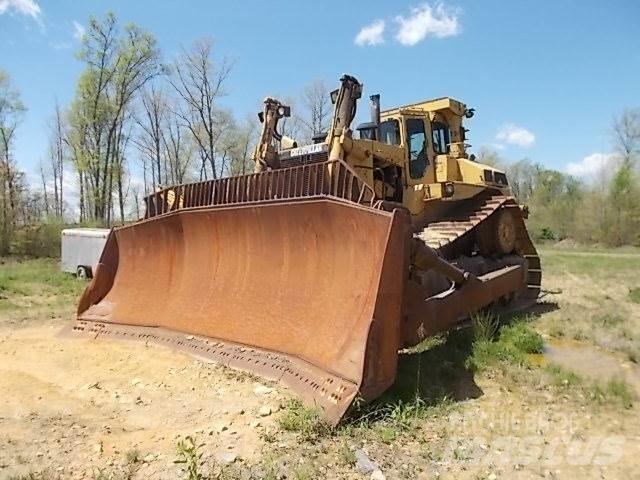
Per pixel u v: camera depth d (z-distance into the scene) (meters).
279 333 5.79
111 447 4.01
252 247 6.55
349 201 5.33
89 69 29.78
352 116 7.66
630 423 4.55
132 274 8.04
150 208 8.07
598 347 7.18
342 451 3.88
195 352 6.34
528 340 6.95
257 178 6.48
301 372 5.18
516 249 10.63
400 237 5.02
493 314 8.14
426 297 5.70
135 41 30.25
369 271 5.07
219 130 34.94
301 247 5.96
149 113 35.16
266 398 4.96
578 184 55.69
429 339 6.73
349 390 4.52
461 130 10.29
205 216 7.04
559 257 25.58
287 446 4.00
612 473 3.67
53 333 8.02
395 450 3.98
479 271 8.92
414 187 8.72
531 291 10.63
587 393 5.23
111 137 30.83
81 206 31.83
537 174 57.94
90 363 6.25
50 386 5.49
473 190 9.45
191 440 3.79
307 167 5.90
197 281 7.12
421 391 5.08
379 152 8.08
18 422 4.51
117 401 5.04
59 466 3.71
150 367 6.00
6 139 32.25
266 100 8.88
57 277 15.41
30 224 27.19
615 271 17.38
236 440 4.13
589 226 42.22
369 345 4.62
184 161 36.44
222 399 5.00
